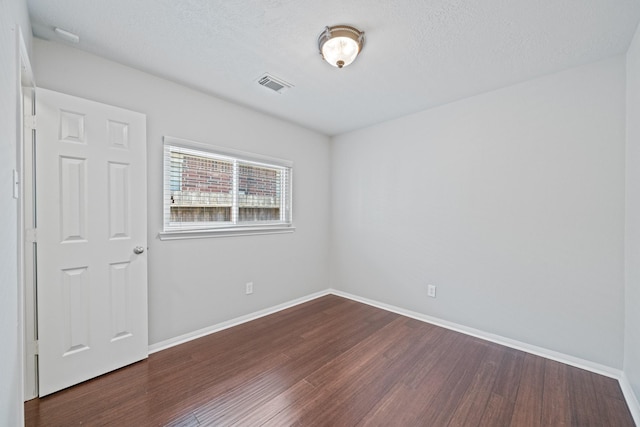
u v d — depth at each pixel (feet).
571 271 6.94
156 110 7.37
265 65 6.86
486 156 8.25
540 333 7.38
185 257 7.97
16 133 3.95
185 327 7.98
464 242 8.72
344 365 6.79
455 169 8.89
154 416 5.05
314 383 6.08
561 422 5.04
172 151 7.83
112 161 6.37
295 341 8.03
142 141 6.84
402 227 10.27
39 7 4.90
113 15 5.14
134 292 6.72
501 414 5.22
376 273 11.11
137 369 6.51
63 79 5.99
